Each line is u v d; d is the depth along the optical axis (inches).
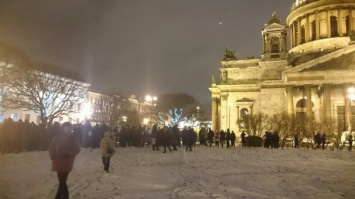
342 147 1582.2
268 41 2576.3
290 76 2212.1
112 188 487.8
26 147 1055.0
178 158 975.6
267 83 2454.5
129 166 763.4
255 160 967.0
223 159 981.2
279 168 782.5
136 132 1428.4
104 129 1269.7
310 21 2876.5
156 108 3597.4
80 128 1254.9
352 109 2199.8
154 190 478.3
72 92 2161.7
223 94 2655.0
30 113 2942.9
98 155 994.1
